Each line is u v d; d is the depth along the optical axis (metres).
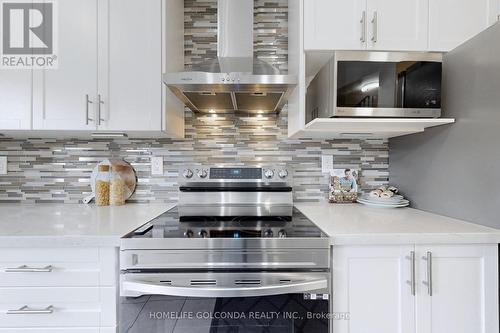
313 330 0.98
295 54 1.48
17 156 1.75
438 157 1.37
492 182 1.08
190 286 0.96
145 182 1.77
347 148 1.79
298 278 0.98
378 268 1.03
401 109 1.27
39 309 1.00
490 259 1.04
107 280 1.00
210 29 1.77
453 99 1.28
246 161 1.77
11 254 1.00
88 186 1.76
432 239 1.02
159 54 1.43
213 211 1.51
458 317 1.04
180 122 1.68
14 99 1.40
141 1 1.42
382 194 1.61
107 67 1.41
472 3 1.35
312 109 1.60
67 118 1.41
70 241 0.99
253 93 1.38
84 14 1.41
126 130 1.43
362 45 1.35
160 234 1.04
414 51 1.35
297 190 1.79
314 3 1.36
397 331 1.03
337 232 1.04
